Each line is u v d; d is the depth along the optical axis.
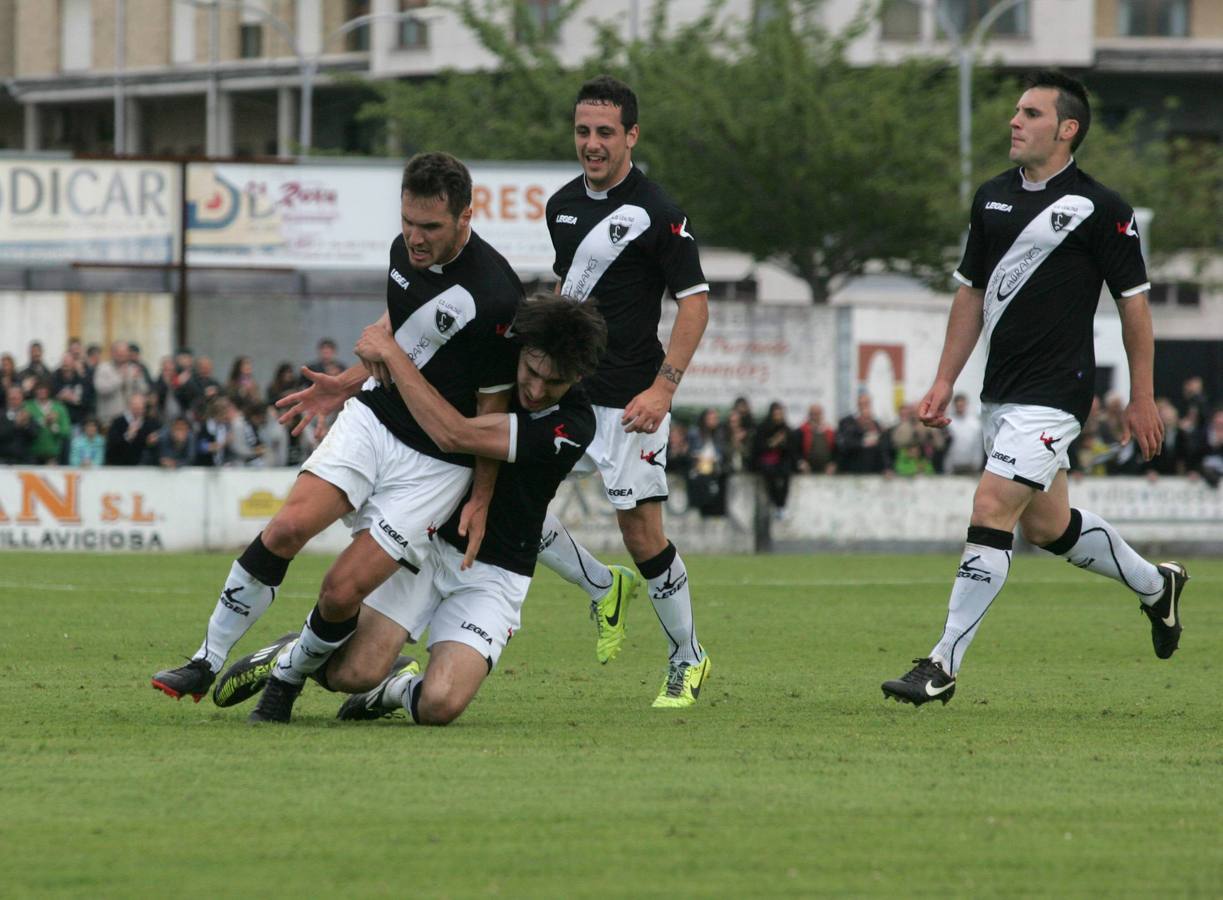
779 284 169.25
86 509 71.88
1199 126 171.88
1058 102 25.55
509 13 149.75
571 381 22.42
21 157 88.31
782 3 134.75
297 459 75.69
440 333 22.67
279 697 23.55
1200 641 40.03
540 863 15.45
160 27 184.62
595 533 77.31
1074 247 25.56
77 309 98.44
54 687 27.78
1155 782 19.77
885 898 14.50
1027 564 71.12
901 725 24.58
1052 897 14.62
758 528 79.75
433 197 21.70
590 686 29.59
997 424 26.38
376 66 171.50
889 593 54.22
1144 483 82.00
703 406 102.12
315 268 90.94
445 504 23.03
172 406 79.06
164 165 89.44
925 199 128.62
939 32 159.75
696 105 130.88
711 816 17.44
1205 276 162.25
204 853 15.66
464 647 23.41
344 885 14.63
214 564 62.72
